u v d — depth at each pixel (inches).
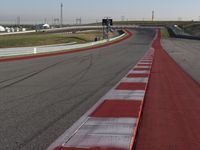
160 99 343.3
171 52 1448.1
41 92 395.5
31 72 634.2
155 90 405.4
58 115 274.1
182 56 1172.5
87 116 267.7
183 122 245.1
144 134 213.0
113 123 241.3
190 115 269.6
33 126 239.0
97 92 395.5
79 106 311.7
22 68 717.9
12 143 199.6
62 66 773.9
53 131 225.8
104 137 207.0
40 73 617.3
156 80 506.3
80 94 381.1
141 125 236.4
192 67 744.3
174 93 382.6
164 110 288.5
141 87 428.8
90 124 239.3
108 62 900.6
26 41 2461.9
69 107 307.0
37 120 256.8
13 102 331.3
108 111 281.7
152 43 2495.1
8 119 259.8
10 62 898.7
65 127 236.1
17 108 302.0
